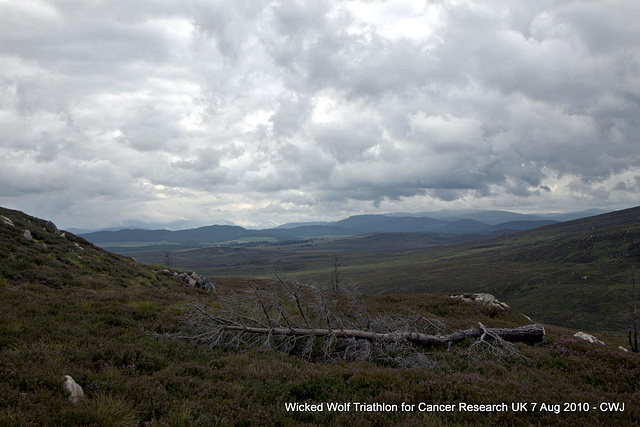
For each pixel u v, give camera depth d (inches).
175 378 311.0
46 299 533.3
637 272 6486.2
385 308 833.5
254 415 257.3
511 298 6643.7
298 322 591.2
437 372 411.5
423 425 257.8
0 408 209.5
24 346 315.0
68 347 343.0
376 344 511.2
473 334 585.6
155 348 408.5
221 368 365.4
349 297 657.0
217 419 241.6
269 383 327.3
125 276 1034.7
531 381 385.4
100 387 269.0
